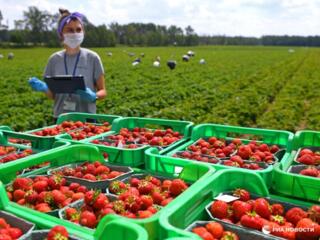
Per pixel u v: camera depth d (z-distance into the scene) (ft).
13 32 456.86
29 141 18.76
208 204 10.25
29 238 8.52
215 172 11.24
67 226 8.87
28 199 11.02
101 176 12.63
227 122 50.01
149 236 8.22
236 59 228.22
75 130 19.57
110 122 21.12
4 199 9.81
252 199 10.92
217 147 16.17
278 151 15.38
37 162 12.87
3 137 17.53
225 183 11.18
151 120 19.45
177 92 76.64
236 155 14.92
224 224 9.26
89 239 8.33
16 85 91.04
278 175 11.61
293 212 9.82
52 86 20.18
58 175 12.26
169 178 12.62
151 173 13.26
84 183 12.14
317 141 15.76
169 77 111.55
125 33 561.02
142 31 638.53
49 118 53.31
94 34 456.45
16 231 8.79
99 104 61.72
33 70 137.69
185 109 58.65
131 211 10.15
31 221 9.18
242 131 17.11
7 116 53.88
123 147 15.44
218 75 122.11
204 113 58.75
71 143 15.89
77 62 22.45
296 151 14.96
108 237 7.84
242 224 9.27
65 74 22.44
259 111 59.62
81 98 22.79
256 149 15.66
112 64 170.19
